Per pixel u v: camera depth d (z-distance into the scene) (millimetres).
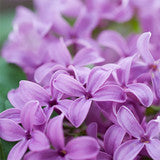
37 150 151
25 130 163
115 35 205
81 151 151
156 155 159
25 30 212
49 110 165
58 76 164
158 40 203
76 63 183
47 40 209
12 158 160
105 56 206
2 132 164
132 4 226
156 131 162
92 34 227
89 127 166
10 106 184
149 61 176
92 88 164
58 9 217
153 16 225
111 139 164
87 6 224
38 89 167
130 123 162
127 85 169
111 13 222
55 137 154
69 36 212
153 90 173
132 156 159
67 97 171
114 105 164
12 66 206
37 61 203
